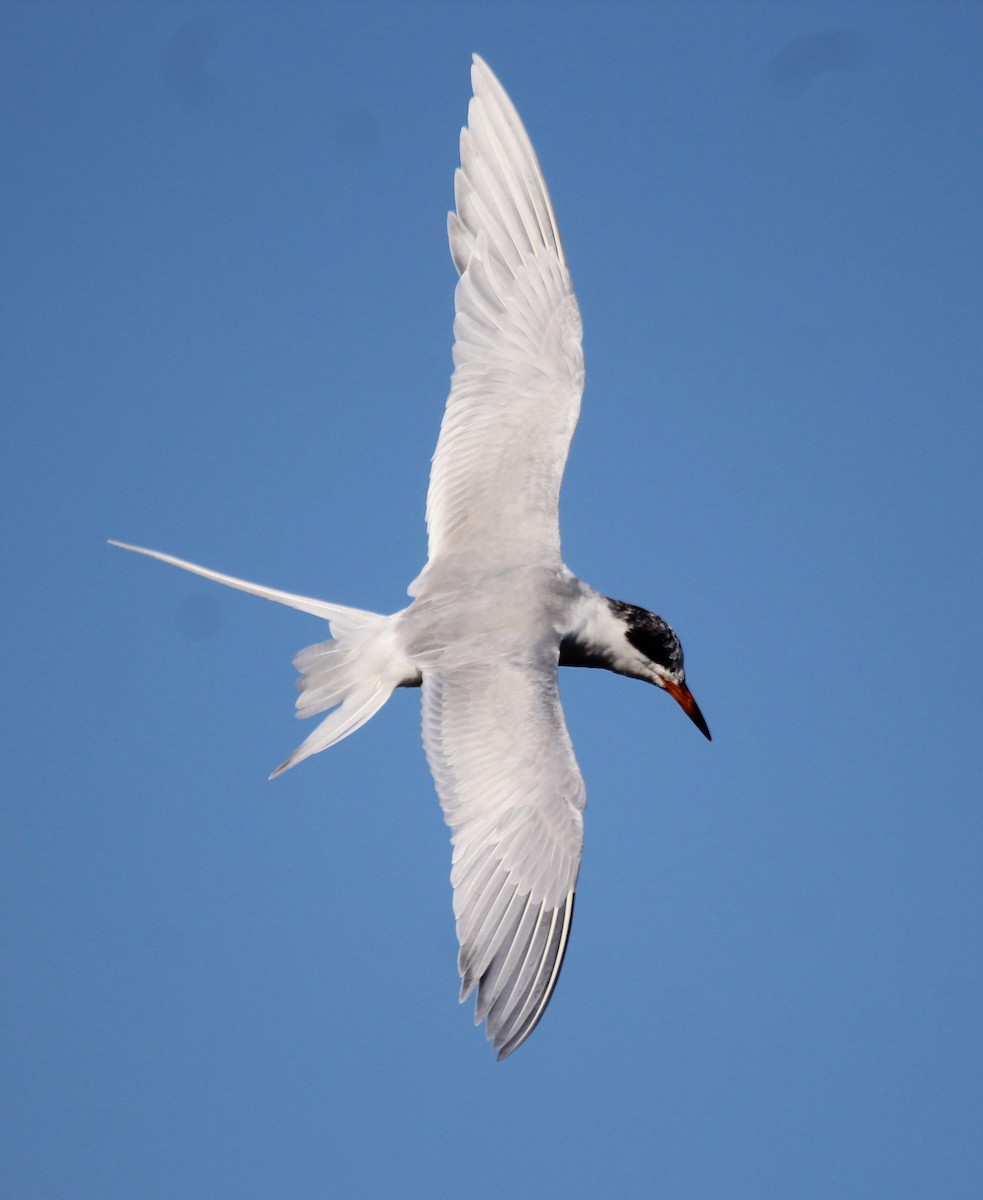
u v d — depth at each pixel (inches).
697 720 538.6
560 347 539.2
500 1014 419.2
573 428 530.3
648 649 528.4
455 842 434.0
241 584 502.6
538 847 432.8
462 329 534.3
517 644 472.7
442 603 489.4
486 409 530.0
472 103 544.4
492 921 427.2
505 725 447.5
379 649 485.7
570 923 431.8
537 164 550.3
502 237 540.4
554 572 505.0
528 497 516.7
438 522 519.5
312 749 469.1
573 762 442.0
